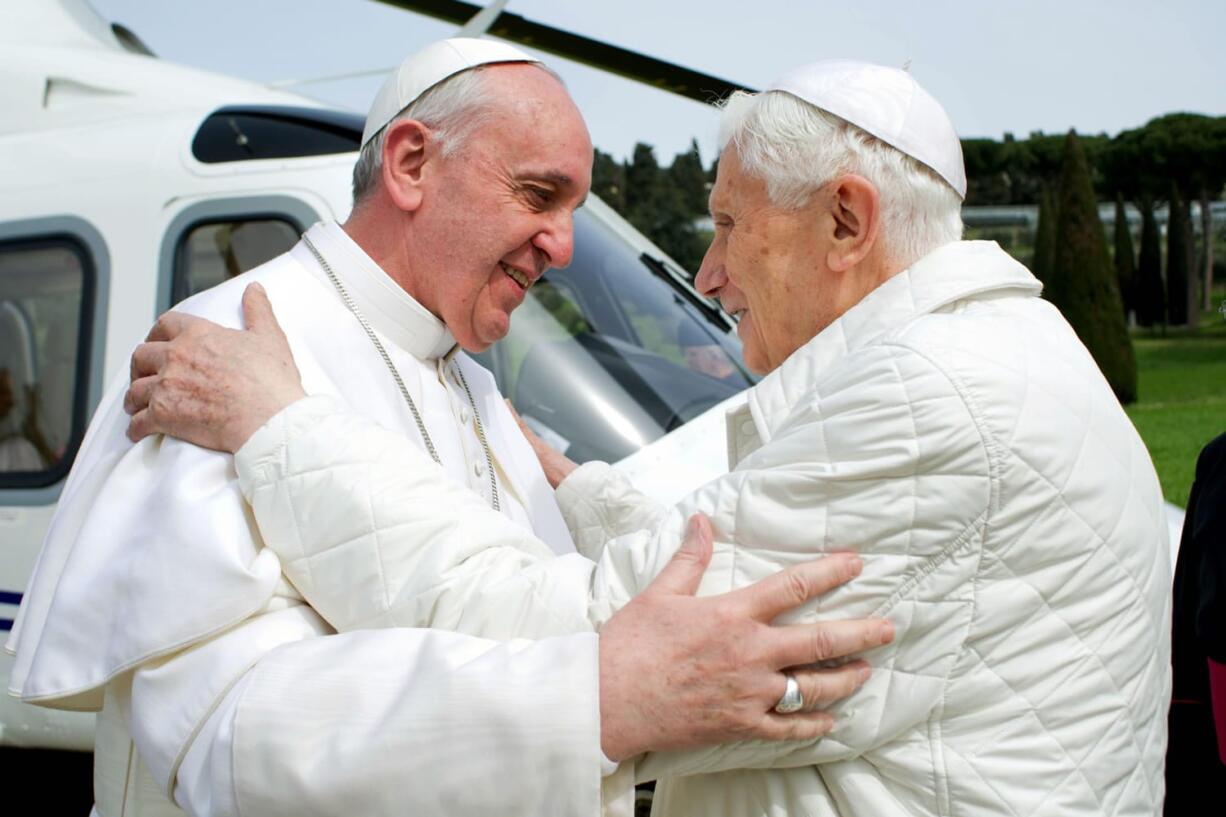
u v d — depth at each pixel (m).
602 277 3.23
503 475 1.95
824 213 1.40
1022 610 1.23
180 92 3.22
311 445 1.37
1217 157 24.19
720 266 1.55
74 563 1.43
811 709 1.24
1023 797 1.23
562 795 1.20
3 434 3.03
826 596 1.23
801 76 1.42
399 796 1.21
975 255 1.38
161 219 2.94
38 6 3.46
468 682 1.22
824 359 1.38
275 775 1.23
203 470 1.40
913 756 1.25
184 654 1.35
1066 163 17.47
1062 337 1.35
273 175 2.91
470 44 1.72
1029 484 1.20
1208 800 2.08
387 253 1.76
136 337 2.92
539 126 1.68
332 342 1.70
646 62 3.66
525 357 2.87
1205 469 1.99
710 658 1.21
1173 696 2.12
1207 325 24.47
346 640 1.30
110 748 1.55
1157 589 1.34
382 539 1.34
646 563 1.31
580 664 1.23
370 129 1.77
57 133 3.16
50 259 3.02
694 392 2.96
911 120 1.38
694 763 1.27
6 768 3.82
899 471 1.20
